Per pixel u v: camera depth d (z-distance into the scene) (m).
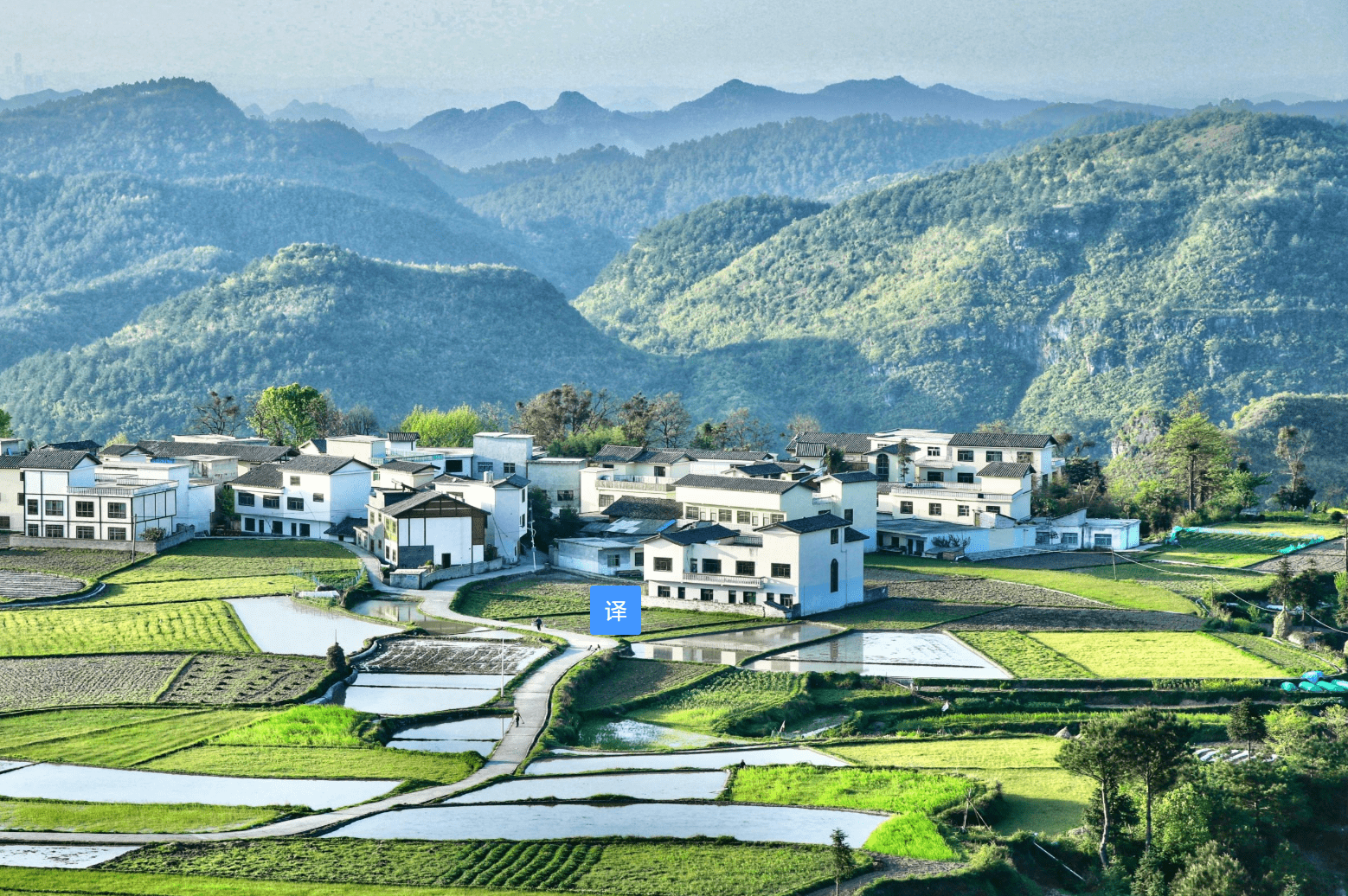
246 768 85.31
